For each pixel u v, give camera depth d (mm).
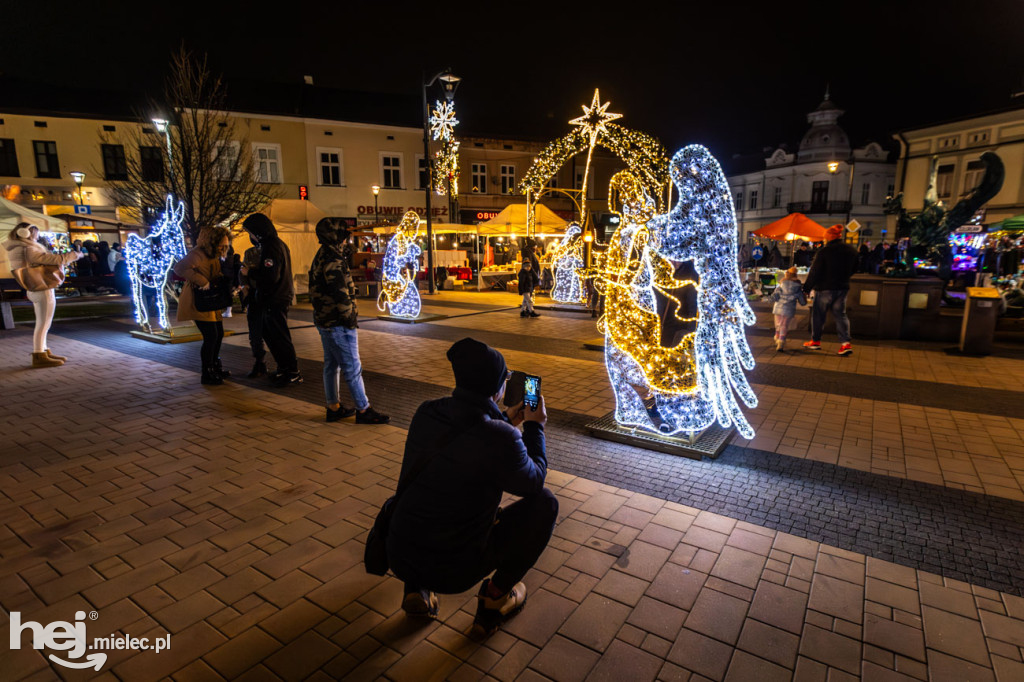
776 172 47875
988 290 8359
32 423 5293
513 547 2395
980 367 7645
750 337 10172
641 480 4062
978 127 28719
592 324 11938
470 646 2420
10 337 10008
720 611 2635
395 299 12617
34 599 2723
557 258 17625
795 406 5867
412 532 2211
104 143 24344
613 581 2859
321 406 5867
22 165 23422
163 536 3291
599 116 13797
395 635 2488
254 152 25781
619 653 2375
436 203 30172
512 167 32562
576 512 3576
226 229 6570
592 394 6348
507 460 2174
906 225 10430
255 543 3215
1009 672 2264
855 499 3768
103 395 6238
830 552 3129
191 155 12227
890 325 9844
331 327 5059
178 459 4434
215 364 6777
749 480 4062
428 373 7391
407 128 28734
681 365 4574
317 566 2996
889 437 4945
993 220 28234
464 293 19500
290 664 2312
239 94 26906
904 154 32500
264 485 3963
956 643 2428
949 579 2883
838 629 2516
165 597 2740
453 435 2170
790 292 8719
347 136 27734
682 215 4395
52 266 7602
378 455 4516
